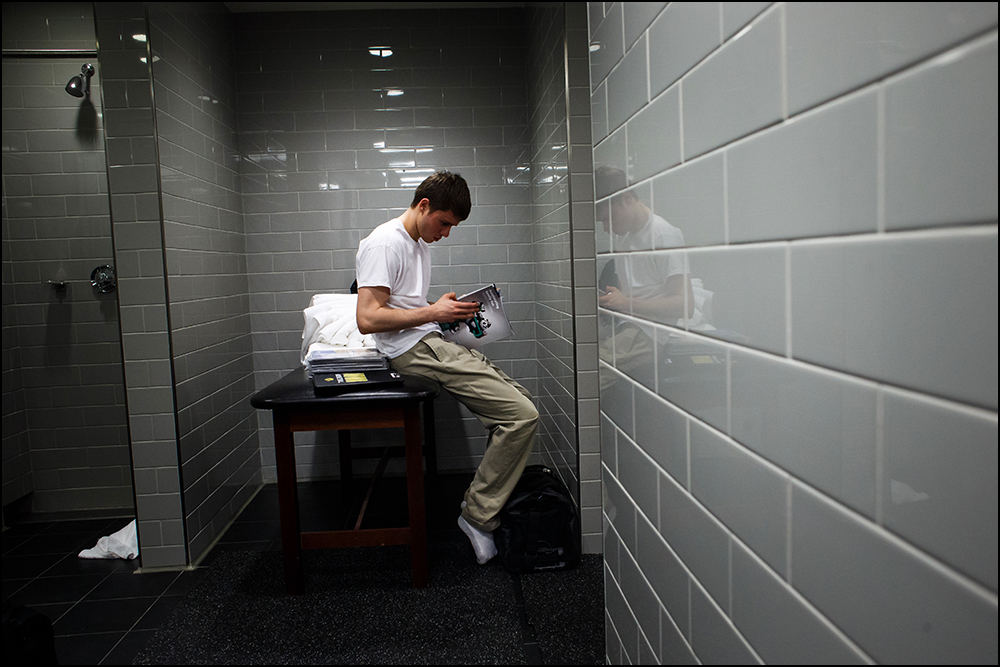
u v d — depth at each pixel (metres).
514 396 2.39
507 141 3.52
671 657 0.96
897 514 0.47
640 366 1.04
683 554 0.90
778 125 0.59
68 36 3.01
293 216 3.50
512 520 2.32
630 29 1.00
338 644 1.88
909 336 0.45
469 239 3.54
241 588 2.28
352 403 2.11
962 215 0.40
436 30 3.48
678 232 0.84
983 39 0.37
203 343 2.77
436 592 2.20
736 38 0.66
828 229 0.53
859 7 0.48
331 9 3.45
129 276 2.41
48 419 3.16
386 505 3.18
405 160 3.50
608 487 1.29
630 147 1.02
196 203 2.77
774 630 0.66
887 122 0.46
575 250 2.33
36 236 3.08
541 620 1.99
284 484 2.17
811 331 0.56
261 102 3.45
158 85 2.41
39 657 1.60
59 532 2.91
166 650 1.88
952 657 0.42
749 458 0.69
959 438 0.41
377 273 2.39
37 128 3.03
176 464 2.47
